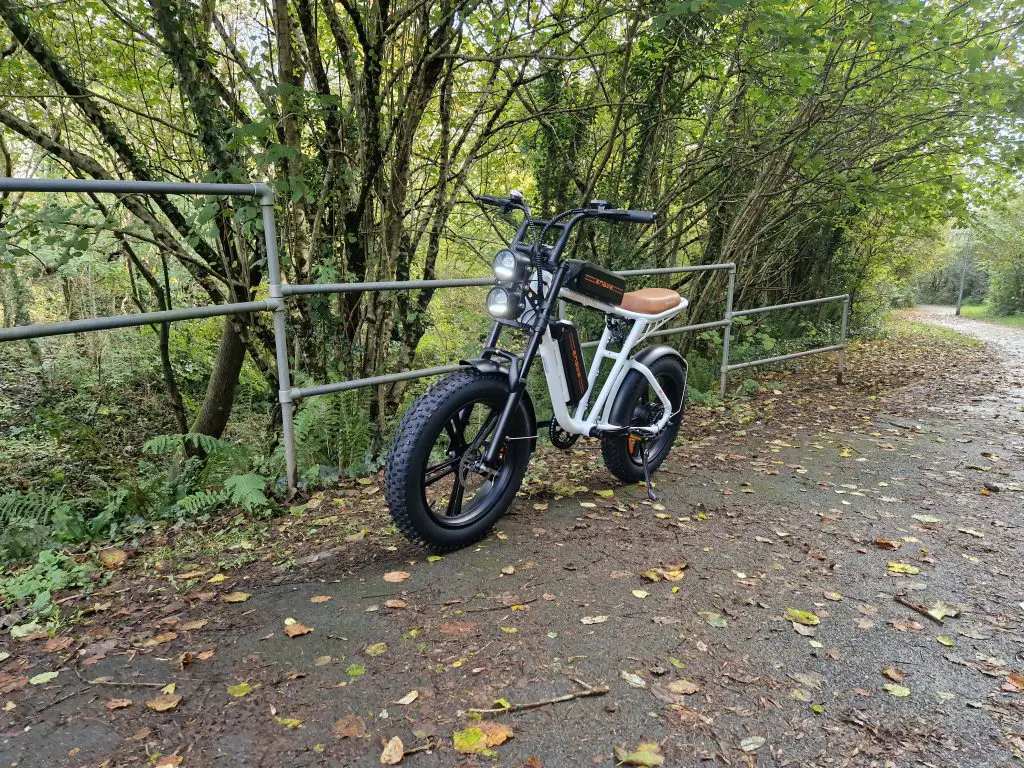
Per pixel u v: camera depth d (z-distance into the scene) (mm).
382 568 2553
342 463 3809
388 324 4527
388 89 4117
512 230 6734
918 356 11812
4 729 1618
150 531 3061
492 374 2654
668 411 3502
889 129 7297
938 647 2055
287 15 3740
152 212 3969
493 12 4703
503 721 1646
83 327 2467
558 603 2254
